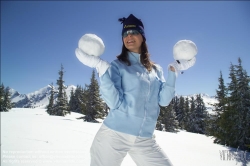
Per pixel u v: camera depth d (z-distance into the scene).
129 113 1.53
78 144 4.99
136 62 1.74
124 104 1.55
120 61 1.69
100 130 1.59
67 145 4.81
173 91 1.67
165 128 32.66
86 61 1.39
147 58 1.77
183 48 1.61
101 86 1.45
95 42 1.36
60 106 32.91
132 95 1.54
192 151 4.72
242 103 3.58
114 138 1.50
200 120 32.12
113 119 1.53
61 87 34.12
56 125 8.95
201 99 33.53
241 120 3.68
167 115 33.12
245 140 3.70
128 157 3.64
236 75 3.04
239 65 2.70
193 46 1.61
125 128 1.51
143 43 1.80
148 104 1.61
